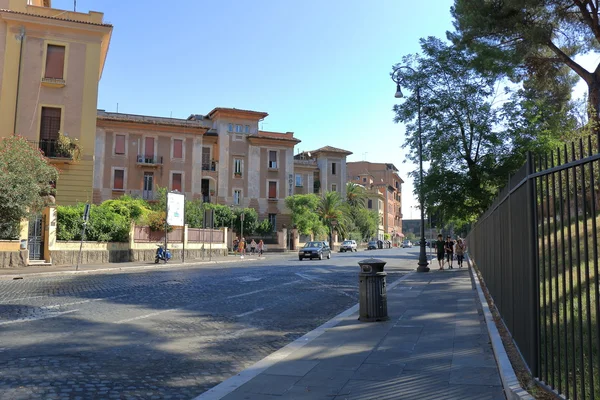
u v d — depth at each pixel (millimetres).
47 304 11414
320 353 6945
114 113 50750
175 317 10188
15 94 30547
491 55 20750
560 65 23547
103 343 7605
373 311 9328
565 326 4207
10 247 22953
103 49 35594
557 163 4504
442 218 25109
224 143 57656
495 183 21938
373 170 116500
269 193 59406
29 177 21734
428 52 23438
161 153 51750
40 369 6016
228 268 26516
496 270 9453
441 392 4992
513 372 5047
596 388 4676
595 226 3637
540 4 19922
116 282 17359
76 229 27312
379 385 5328
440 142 23062
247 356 7129
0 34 30719
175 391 5406
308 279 19406
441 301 11961
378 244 80000
